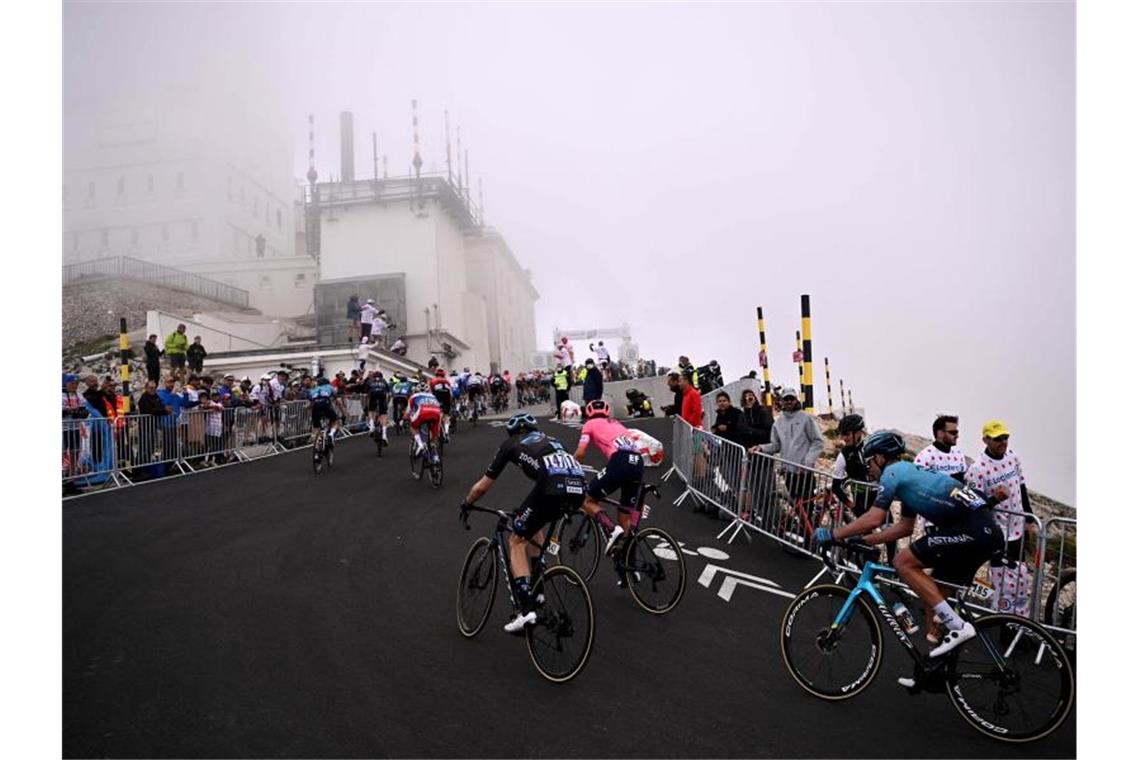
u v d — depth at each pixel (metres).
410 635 5.66
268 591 6.57
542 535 5.71
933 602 4.42
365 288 35.75
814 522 7.94
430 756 3.96
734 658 5.39
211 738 4.10
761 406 10.52
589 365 19.44
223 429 14.20
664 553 6.34
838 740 4.23
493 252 46.16
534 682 4.91
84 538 8.27
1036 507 10.11
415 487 11.41
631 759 3.96
